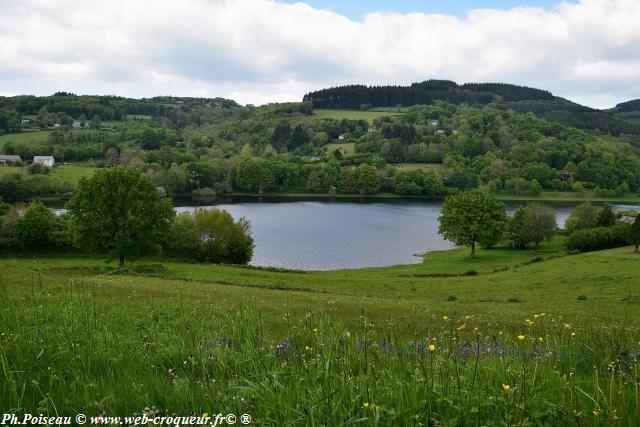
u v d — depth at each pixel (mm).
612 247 81188
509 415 4566
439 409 4875
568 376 6086
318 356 6379
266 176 185625
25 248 70375
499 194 187125
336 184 188500
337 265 75000
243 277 51312
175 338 8750
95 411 4957
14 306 9297
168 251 71375
